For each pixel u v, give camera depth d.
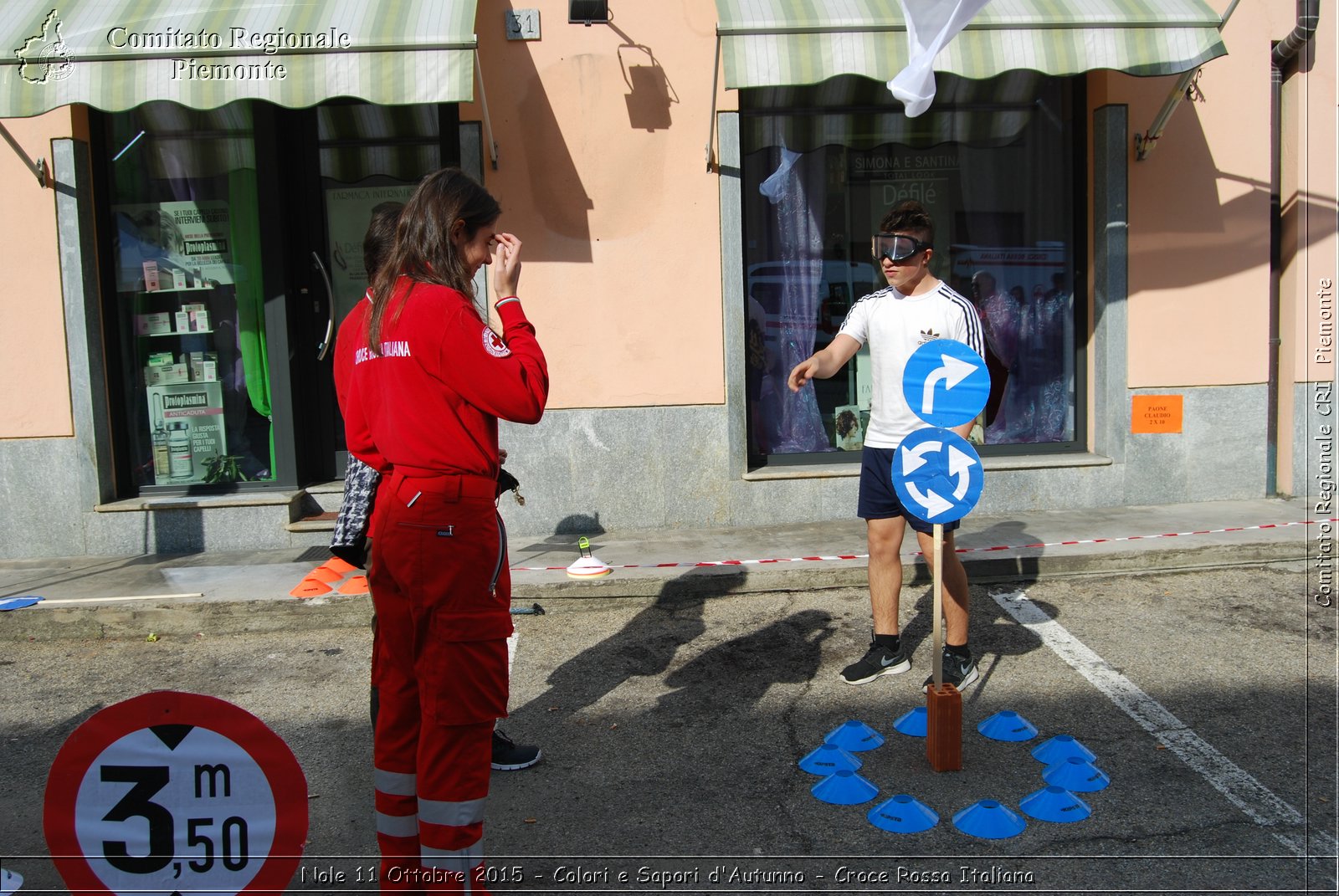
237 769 2.64
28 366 6.62
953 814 3.45
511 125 6.72
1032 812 3.41
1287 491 7.48
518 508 6.93
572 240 6.79
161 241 6.95
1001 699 4.34
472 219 2.86
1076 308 7.49
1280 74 7.37
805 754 3.91
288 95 5.54
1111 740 3.94
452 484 2.71
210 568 6.25
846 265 7.34
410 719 2.86
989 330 7.50
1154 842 3.24
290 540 6.75
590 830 3.42
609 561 6.11
